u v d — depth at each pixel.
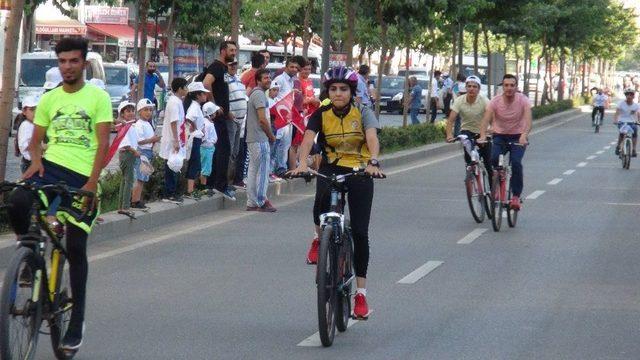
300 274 13.00
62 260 8.59
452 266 13.65
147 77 37.00
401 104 63.34
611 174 28.61
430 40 49.47
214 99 19.53
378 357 9.01
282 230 16.95
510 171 17.50
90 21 60.19
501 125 17.47
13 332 7.84
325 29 28.20
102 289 11.91
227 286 12.17
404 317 10.59
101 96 8.60
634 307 11.18
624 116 31.00
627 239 16.34
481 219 18.03
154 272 13.02
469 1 38.53
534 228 17.50
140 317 10.48
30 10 27.61
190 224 17.50
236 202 20.02
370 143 9.76
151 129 16.86
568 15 66.31
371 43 69.50
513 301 11.42
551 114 67.88
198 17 43.47
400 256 14.45
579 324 10.32
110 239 15.66
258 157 19.08
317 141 10.13
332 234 9.39
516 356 9.05
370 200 9.97
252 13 50.62
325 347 9.34
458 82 45.75
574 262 14.10
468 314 10.74
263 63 22.58
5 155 14.84
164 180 18.48
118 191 17.95
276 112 21.88
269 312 10.79
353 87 9.87
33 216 8.23
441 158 33.25
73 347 8.61
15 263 7.77
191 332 9.86
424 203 20.98
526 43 68.25
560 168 30.28
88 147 8.62
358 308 10.02
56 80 15.84
